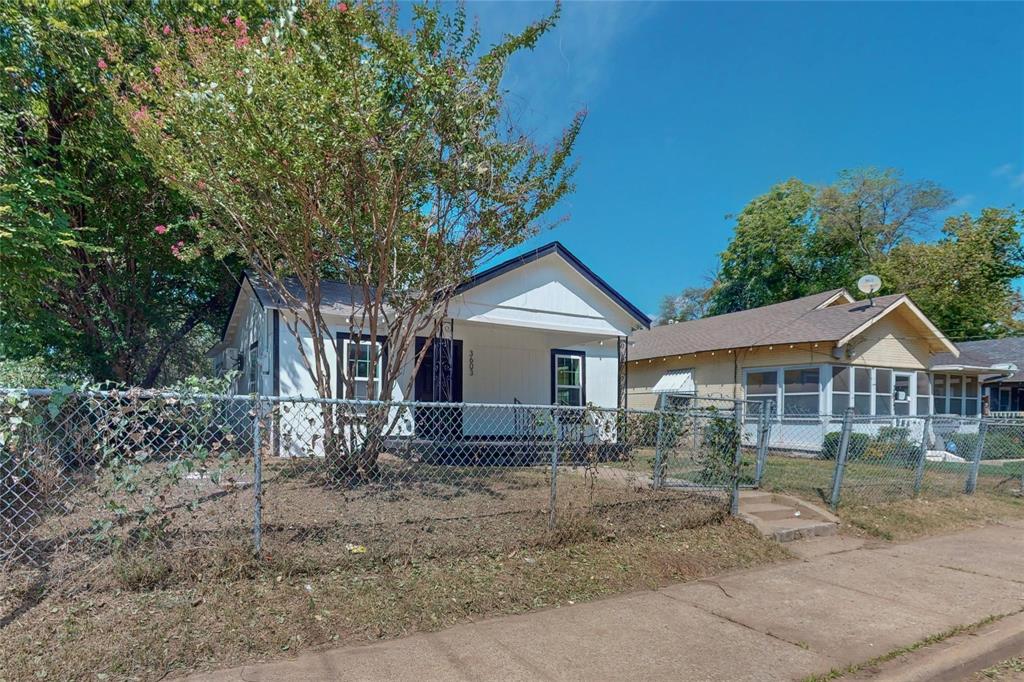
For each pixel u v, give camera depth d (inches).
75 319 526.6
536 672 140.0
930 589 214.5
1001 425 441.1
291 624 152.8
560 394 594.9
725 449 291.0
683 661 149.2
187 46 294.4
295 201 262.8
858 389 641.6
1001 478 445.7
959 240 1093.1
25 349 470.0
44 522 172.9
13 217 320.8
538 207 298.0
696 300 1813.5
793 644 162.1
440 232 292.8
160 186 492.4
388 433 291.1
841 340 588.1
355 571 179.8
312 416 303.1
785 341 635.5
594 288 516.1
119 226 522.9
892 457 451.2
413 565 188.9
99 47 401.7
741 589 207.9
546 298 488.7
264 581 166.4
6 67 394.9
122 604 150.1
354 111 234.7
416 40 269.4
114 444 161.3
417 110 254.2
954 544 285.1
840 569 237.0
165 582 159.5
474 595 179.6
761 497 313.7
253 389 519.8
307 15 240.7
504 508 246.7
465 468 330.0
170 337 652.1
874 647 161.9
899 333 679.7
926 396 714.8
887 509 332.5
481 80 271.7
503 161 286.5
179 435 169.9
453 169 269.6
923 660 154.9
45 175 409.7
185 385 180.7
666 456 300.5
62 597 150.2
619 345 573.3
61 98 448.8
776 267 1214.3
